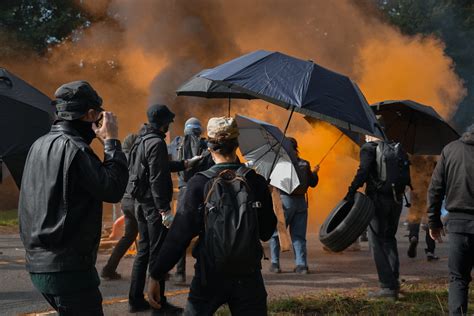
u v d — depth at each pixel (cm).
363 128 387
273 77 393
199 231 323
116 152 314
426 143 677
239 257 307
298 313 557
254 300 324
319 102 381
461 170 466
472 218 465
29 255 298
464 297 470
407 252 939
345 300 598
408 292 642
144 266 558
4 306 584
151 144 543
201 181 326
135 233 700
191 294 326
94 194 298
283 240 774
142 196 550
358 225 559
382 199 601
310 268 816
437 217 495
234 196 316
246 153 782
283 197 766
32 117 402
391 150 602
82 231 298
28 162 306
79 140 301
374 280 730
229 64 413
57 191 295
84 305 298
